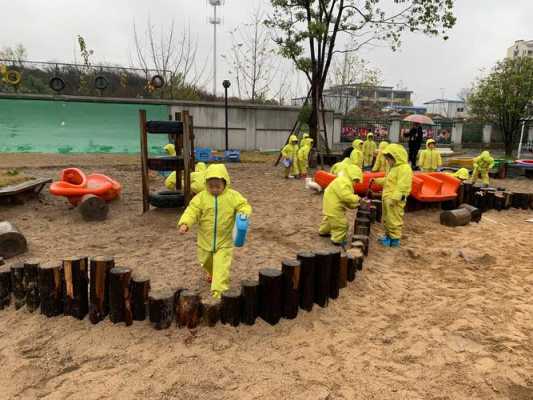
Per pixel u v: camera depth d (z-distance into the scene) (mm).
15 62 22656
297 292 4340
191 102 23266
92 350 3711
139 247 6402
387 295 5105
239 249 6355
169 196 8141
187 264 5684
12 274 4332
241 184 12969
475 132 31516
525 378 3547
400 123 29328
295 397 3207
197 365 3539
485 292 5285
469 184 10469
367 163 16891
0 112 21094
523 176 16922
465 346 4004
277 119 24766
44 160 17344
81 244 6508
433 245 7316
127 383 3299
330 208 6633
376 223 8359
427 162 13461
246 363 3602
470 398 3285
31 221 7785
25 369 3457
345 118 29062
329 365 3627
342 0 18000
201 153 17688
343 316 4508
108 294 4109
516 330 4340
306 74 18984
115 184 9391
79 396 3160
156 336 3926
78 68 23766
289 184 13094
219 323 4148
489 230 8500
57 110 21859
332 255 4672
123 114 22828
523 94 25188
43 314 4207
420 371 3600
